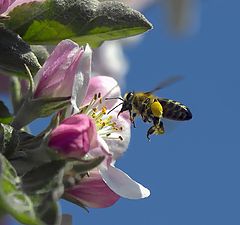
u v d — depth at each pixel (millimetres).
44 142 241
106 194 257
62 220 263
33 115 253
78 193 257
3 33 252
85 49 249
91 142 244
